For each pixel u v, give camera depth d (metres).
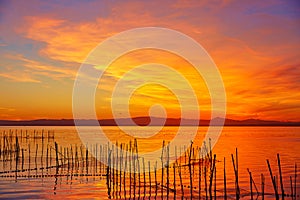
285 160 66.94
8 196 35.75
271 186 40.38
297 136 162.62
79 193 37.56
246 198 34.19
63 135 158.62
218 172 52.41
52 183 43.28
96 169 54.94
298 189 38.53
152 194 36.97
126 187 41.00
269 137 152.88
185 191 38.03
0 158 68.94
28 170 54.00
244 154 79.12
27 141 118.62
